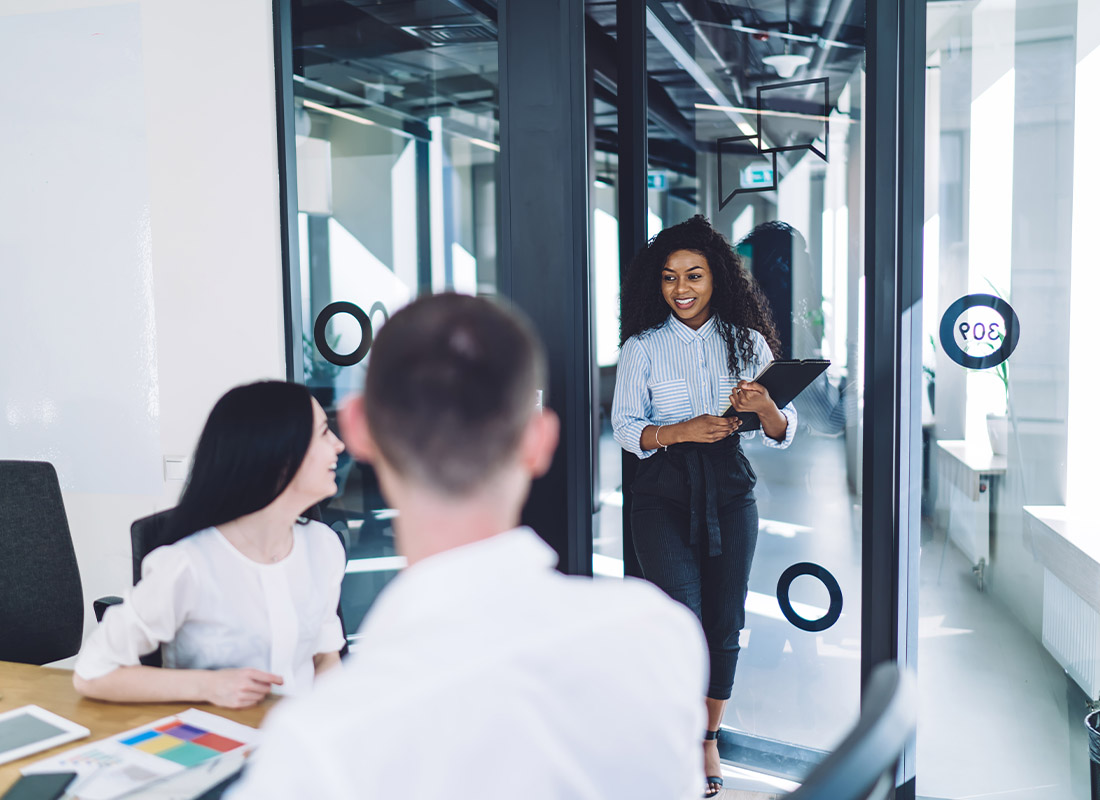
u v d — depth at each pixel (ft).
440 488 2.06
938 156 8.45
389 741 1.75
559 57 9.09
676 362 8.85
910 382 8.60
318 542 5.88
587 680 1.91
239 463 5.18
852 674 9.86
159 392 10.66
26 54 10.76
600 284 27.96
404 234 15.90
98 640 5.05
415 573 2.05
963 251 8.52
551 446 2.27
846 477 11.36
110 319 10.77
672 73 17.16
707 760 8.92
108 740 4.39
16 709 4.74
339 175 11.75
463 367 2.05
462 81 18.04
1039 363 8.48
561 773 1.86
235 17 10.05
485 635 1.90
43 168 10.83
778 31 13.41
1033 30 8.18
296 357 10.43
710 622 8.82
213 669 5.19
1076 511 8.53
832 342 11.41
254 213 10.19
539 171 9.25
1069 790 8.61
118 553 10.96
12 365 11.17
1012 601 8.73
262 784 1.74
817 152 10.98
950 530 8.82
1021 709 8.76
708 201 17.02
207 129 10.27
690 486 8.46
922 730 8.96
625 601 2.12
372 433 2.13
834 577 9.93
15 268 11.05
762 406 8.06
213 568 5.29
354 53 12.29
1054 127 8.21
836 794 1.76
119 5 10.40
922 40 8.30
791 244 10.91
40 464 7.35
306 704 1.80
